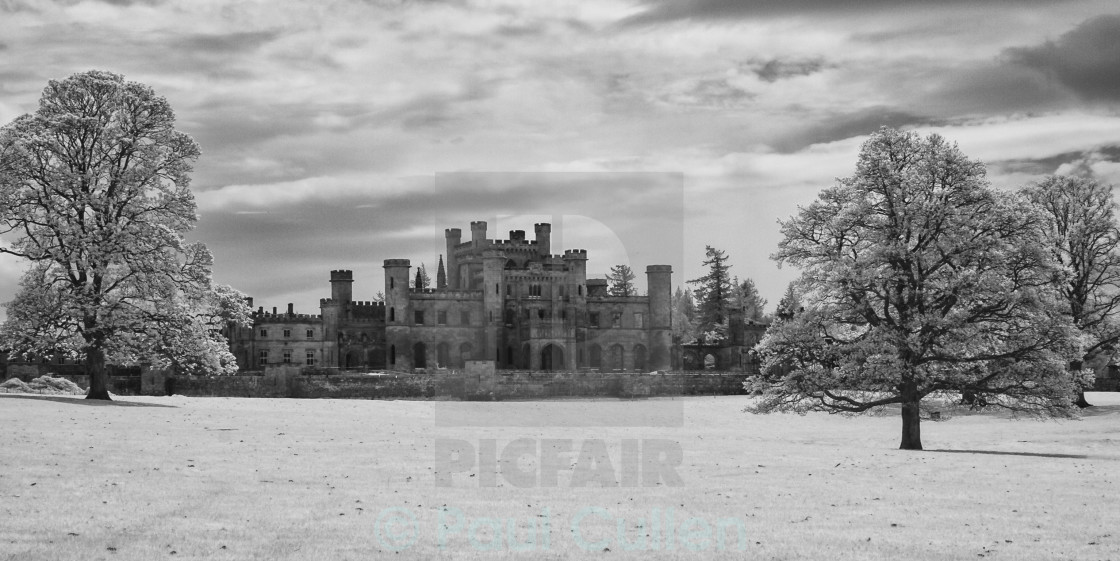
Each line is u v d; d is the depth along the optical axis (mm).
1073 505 30875
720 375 116500
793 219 55281
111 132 67250
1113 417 72250
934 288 51562
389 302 147000
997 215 51781
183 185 70375
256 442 43844
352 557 21953
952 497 32188
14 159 65375
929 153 53625
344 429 51188
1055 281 52469
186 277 69875
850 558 22812
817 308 54250
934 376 52625
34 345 66938
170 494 29406
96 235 66312
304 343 156375
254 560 21531
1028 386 52656
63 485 30266
